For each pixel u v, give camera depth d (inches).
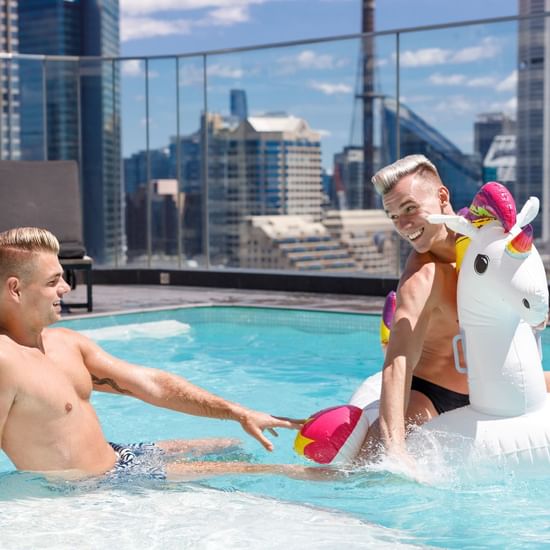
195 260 351.3
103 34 898.1
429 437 107.0
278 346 225.8
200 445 120.7
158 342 232.4
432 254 115.4
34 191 294.0
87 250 356.2
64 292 98.7
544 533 89.4
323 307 274.4
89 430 102.4
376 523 91.7
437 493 101.0
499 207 102.5
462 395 117.5
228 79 343.9
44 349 100.4
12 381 93.7
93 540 82.4
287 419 110.3
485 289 103.9
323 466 108.0
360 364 201.6
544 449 104.3
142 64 348.5
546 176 339.9
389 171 113.2
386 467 103.9
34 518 87.7
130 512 90.0
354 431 107.2
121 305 287.0
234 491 99.1
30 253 95.5
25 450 97.1
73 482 98.6
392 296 128.9
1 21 929.5
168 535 83.8
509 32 333.1
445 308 113.3
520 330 106.7
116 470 104.0
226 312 280.2
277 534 84.7
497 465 104.0
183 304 286.0
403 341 109.1
